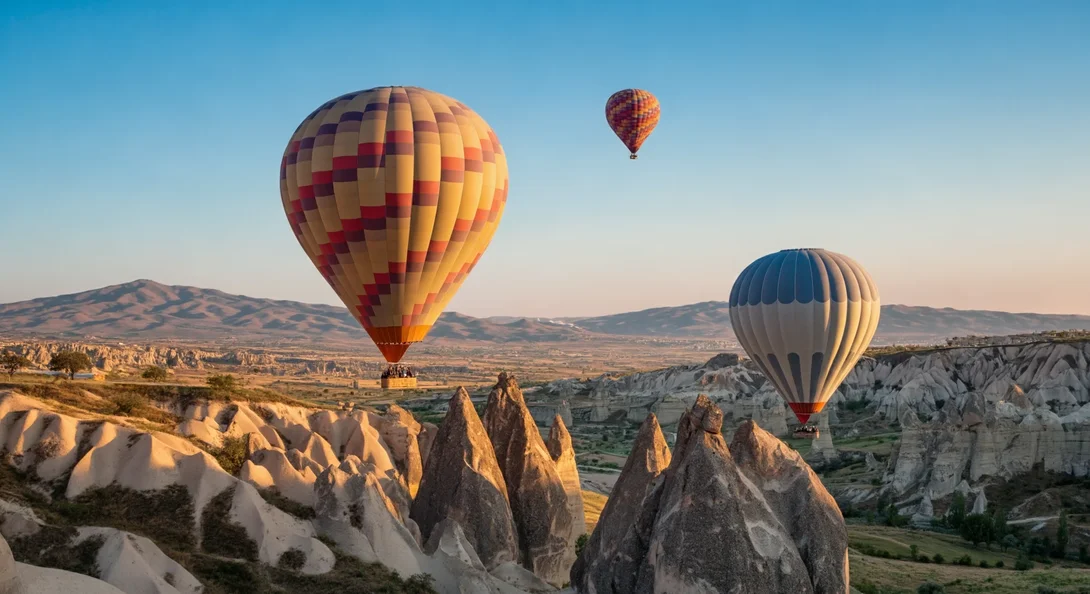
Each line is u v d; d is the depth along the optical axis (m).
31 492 43.19
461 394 47.72
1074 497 79.56
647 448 41.84
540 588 42.69
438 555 41.69
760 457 37.94
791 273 61.53
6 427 47.59
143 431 48.97
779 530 35.12
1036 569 62.75
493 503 45.12
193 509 41.25
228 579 36.75
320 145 50.88
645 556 35.38
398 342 54.03
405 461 65.56
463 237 52.81
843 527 36.94
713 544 33.56
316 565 38.88
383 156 50.00
